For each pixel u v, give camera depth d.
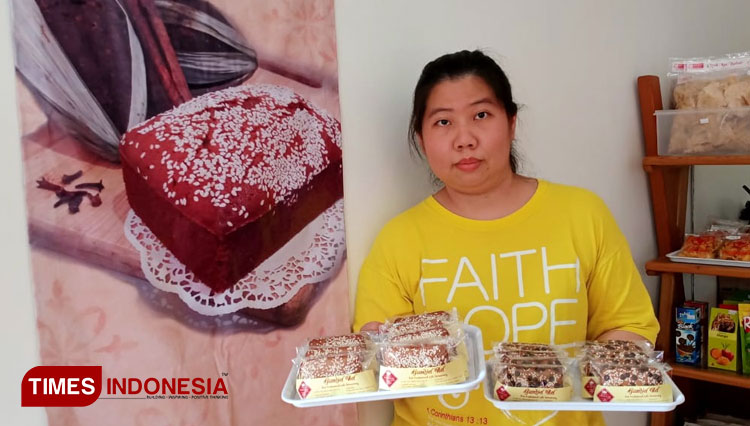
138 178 0.87
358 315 1.14
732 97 1.63
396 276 1.15
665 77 1.97
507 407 0.84
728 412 2.06
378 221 1.23
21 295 0.79
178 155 0.91
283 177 1.03
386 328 0.98
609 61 1.73
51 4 0.80
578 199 1.12
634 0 1.80
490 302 1.09
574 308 1.08
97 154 0.84
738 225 1.89
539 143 1.50
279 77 1.03
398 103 1.25
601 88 1.71
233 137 0.96
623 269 1.13
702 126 1.69
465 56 1.08
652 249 1.96
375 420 1.22
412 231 1.14
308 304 1.08
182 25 0.91
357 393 0.84
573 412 1.08
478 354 0.92
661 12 1.92
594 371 0.87
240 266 0.98
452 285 1.10
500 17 1.41
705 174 2.04
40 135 0.80
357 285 1.18
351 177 1.16
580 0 1.62
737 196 2.02
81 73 0.82
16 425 0.80
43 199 0.80
